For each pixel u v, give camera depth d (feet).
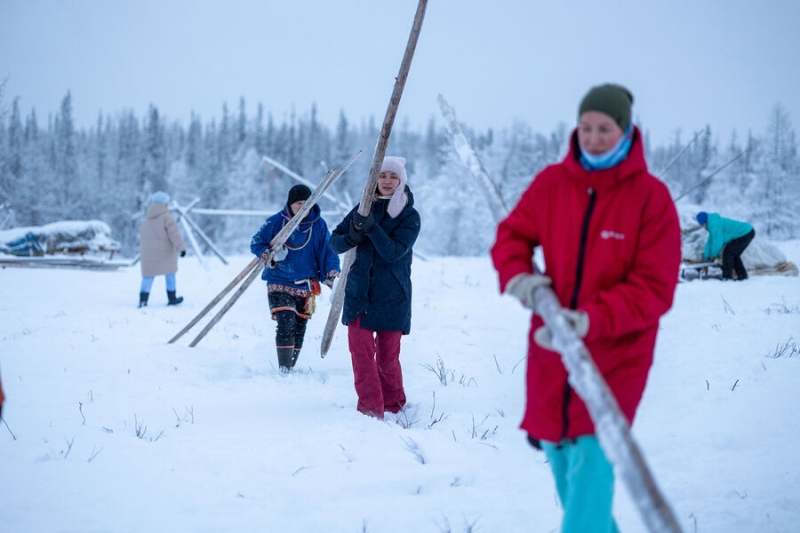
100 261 59.36
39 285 47.06
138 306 38.19
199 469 13.41
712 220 42.32
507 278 8.05
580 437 8.08
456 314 33.37
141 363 22.45
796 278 41.45
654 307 7.79
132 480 12.81
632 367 8.10
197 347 24.50
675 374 20.18
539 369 8.39
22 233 66.90
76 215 234.38
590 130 7.94
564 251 8.21
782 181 146.00
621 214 8.05
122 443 14.75
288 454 14.08
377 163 16.72
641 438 15.17
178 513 11.53
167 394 19.06
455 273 51.47
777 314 28.04
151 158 257.55
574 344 6.75
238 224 175.11
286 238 22.15
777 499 11.86
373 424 16.21
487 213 157.99
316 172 294.25
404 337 27.86
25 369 21.90
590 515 7.98
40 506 11.68
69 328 30.25
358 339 17.44
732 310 29.63
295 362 23.21
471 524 11.15
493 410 17.81
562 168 8.37
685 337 25.02
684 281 41.75
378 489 12.66
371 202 17.26
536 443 8.88
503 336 27.94
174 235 38.32
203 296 42.11
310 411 17.44
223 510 11.69
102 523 11.09
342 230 17.90
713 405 17.04
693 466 13.57
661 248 7.98
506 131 201.05
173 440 14.98
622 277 8.16
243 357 24.49
